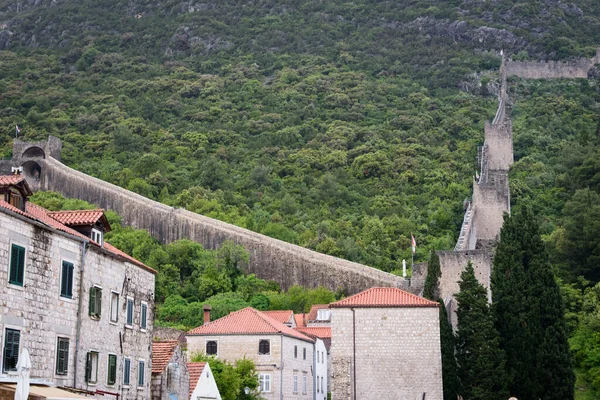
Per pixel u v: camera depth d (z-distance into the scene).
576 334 97.38
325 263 134.25
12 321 48.28
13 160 179.12
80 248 56.06
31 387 45.34
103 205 165.12
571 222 117.88
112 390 59.91
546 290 84.88
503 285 85.69
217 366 82.75
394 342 77.06
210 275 134.25
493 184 150.38
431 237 153.88
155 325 110.56
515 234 87.50
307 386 99.00
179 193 175.25
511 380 80.94
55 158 183.88
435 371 76.31
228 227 146.75
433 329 77.12
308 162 196.50
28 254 50.12
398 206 169.62
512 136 188.38
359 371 76.75
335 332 77.88
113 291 61.03
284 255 138.50
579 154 168.50
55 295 52.75
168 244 151.38
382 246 150.88
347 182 184.88
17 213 48.81
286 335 93.56
